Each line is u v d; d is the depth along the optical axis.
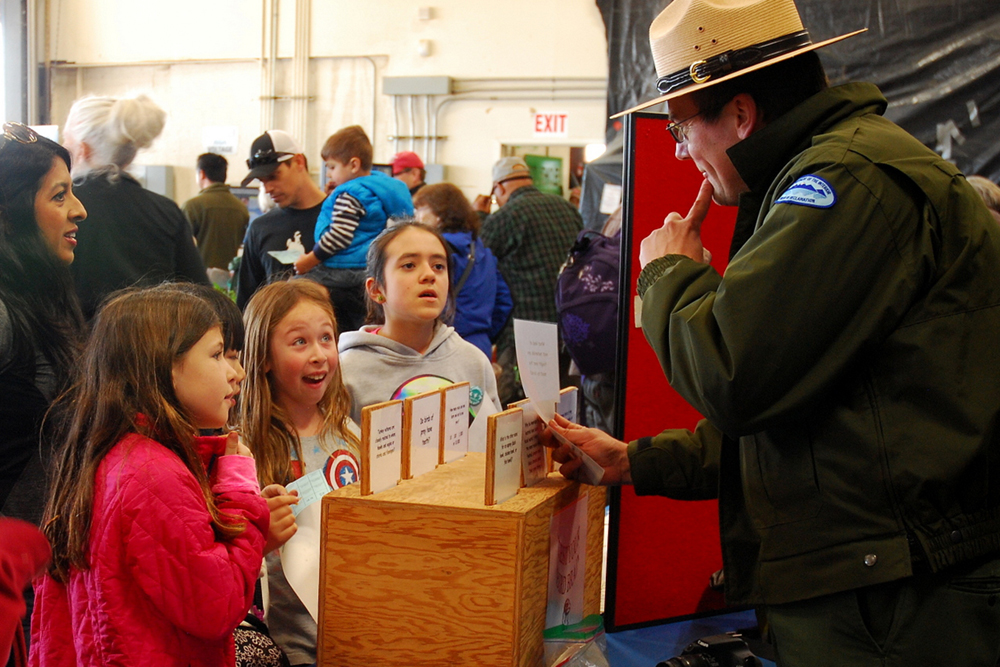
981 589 1.06
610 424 3.09
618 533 1.87
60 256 1.58
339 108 7.19
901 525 1.04
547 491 1.35
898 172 1.06
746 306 1.04
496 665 1.22
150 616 1.11
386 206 3.15
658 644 1.83
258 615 1.56
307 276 3.07
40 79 7.56
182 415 1.19
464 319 3.18
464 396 1.57
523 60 6.78
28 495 1.50
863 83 1.21
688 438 1.50
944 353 1.04
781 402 1.05
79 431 1.19
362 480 1.27
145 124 2.35
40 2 7.51
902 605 1.05
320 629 1.30
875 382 1.06
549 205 3.98
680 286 1.20
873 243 1.03
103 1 7.56
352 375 1.91
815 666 1.09
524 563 1.21
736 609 2.04
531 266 3.91
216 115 7.41
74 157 2.35
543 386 1.41
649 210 1.86
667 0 5.33
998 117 4.44
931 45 4.54
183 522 1.10
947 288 1.05
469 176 6.93
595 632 1.49
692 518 1.95
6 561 0.70
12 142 1.51
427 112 6.99
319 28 7.18
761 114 1.21
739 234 1.22
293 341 1.63
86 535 1.12
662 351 1.18
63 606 1.23
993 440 1.04
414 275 1.92
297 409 1.68
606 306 2.94
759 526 1.16
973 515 1.06
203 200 5.10
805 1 4.73
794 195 1.07
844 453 1.07
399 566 1.26
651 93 5.38
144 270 2.34
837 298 1.03
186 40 7.43
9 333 1.44
